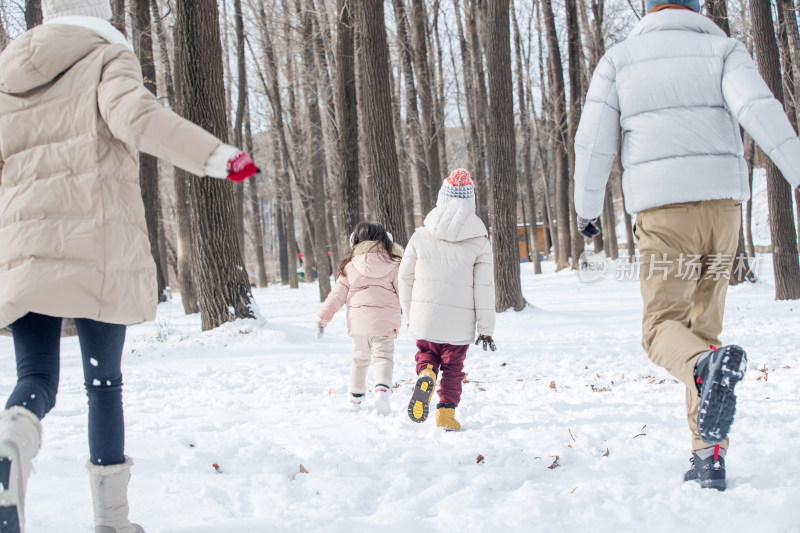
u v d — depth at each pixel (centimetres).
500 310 1443
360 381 566
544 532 270
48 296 229
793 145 302
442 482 338
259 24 2434
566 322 1286
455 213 489
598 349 919
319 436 454
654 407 509
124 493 254
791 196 1386
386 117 1395
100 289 237
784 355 756
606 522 277
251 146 3117
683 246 328
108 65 246
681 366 291
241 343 1034
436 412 503
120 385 257
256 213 3644
